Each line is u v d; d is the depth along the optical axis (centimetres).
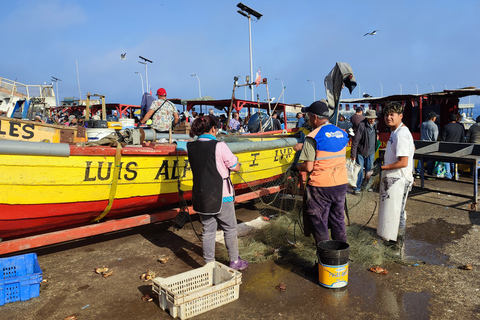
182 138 681
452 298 333
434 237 499
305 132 731
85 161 402
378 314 309
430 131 967
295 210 588
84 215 445
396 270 396
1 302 328
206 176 358
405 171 411
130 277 388
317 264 385
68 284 372
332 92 500
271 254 442
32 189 378
